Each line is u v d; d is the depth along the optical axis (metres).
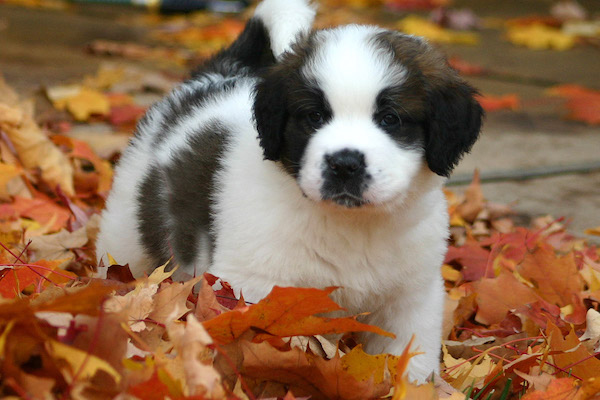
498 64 12.05
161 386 2.79
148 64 10.78
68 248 4.76
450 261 5.34
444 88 3.82
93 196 5.96
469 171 7.34
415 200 3.81
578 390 3.34
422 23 13.94
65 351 2.74
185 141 4.28
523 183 7.12
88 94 7.80
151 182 4.37
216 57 5.12
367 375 3.34
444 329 4.40
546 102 10.02
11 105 6.49
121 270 4.01
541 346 3.91
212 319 3.18
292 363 3.13
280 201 3.71
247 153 3.94
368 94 3.61
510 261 5.25
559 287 4.74
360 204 3.55
